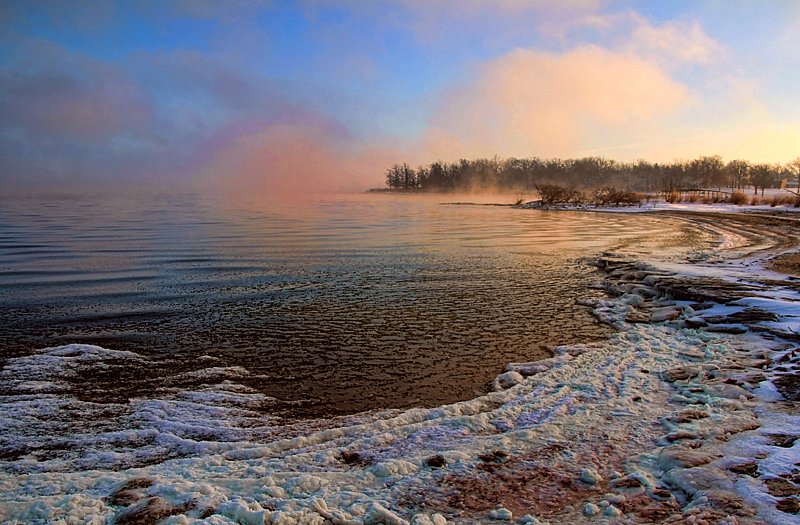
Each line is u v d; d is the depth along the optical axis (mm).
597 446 3713
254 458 3775
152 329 7738
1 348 6793
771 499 2770
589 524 2689
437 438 3996
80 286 11031
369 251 17062
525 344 6969
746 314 7383
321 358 6414
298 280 11766
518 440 3816
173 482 3219
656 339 6809
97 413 4727
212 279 11883
